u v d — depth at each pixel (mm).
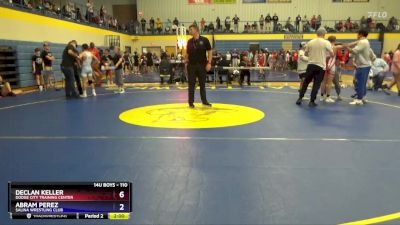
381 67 12719
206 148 5375
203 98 9430
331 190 3785
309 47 9156
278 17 34188
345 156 4969
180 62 17031
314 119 7562
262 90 13672
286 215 3232
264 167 4516
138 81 18797
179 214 3260
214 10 34562
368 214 3242
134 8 36188
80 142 5773
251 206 3418
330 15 33844
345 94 11992
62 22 19406
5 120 7711
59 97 11828
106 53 17094
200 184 3961
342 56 10898
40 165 4617
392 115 8016
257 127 6789
